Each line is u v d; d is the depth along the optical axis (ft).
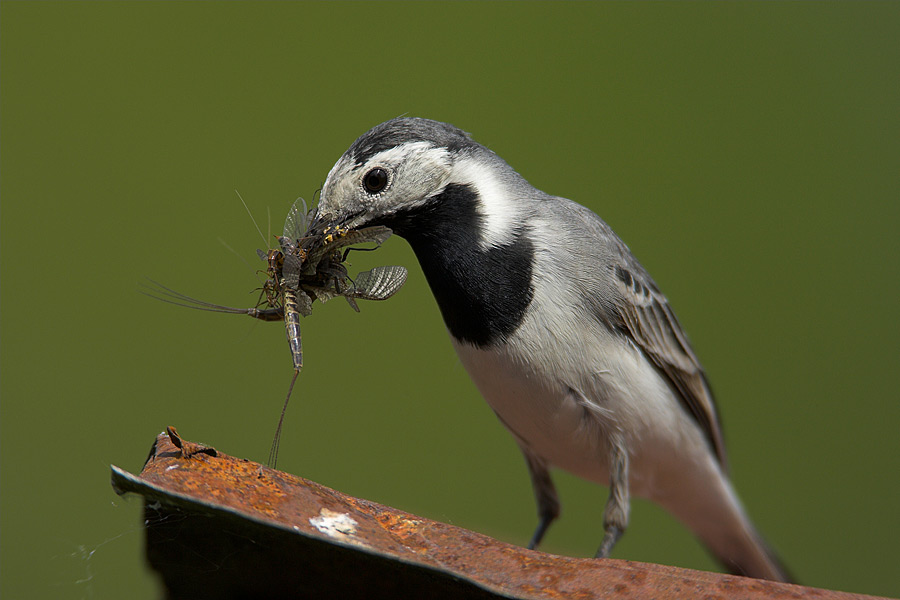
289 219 6.61
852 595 6.15
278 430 6.54
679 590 6.10
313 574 5.88
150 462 6.40
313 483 6.42
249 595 5.98
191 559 5.89
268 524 5.57
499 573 6.37
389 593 5.83
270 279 6.59
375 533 6.40
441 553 6.40
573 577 6.26
